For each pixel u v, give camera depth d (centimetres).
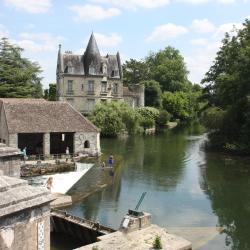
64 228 2425
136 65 13012
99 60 8525
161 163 4784
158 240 2039
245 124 5616
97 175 3978
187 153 5541
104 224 2603
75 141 5000
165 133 8300
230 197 3331
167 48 13362
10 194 875
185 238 2378
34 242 921
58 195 3138
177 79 12281
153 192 3453
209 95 7356
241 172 4306
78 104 8381
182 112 11125
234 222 2706
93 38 8519
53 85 9781
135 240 2116
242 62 5803
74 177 3850
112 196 3288
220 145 6153
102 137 7338
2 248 849
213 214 2878
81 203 3067
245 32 6475
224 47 7088
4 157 1588
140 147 6103
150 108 9119
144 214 2319
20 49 7219
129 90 9669
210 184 3762
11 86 6800
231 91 5972
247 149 5519
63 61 8375
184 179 3959
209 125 6278
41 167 3903
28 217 902
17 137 4619
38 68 7431
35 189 941
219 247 2250
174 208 3008
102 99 8494
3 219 848
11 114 4766
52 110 5056
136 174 4162
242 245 2284
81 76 8369
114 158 5016
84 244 2288
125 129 7731
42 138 5219
